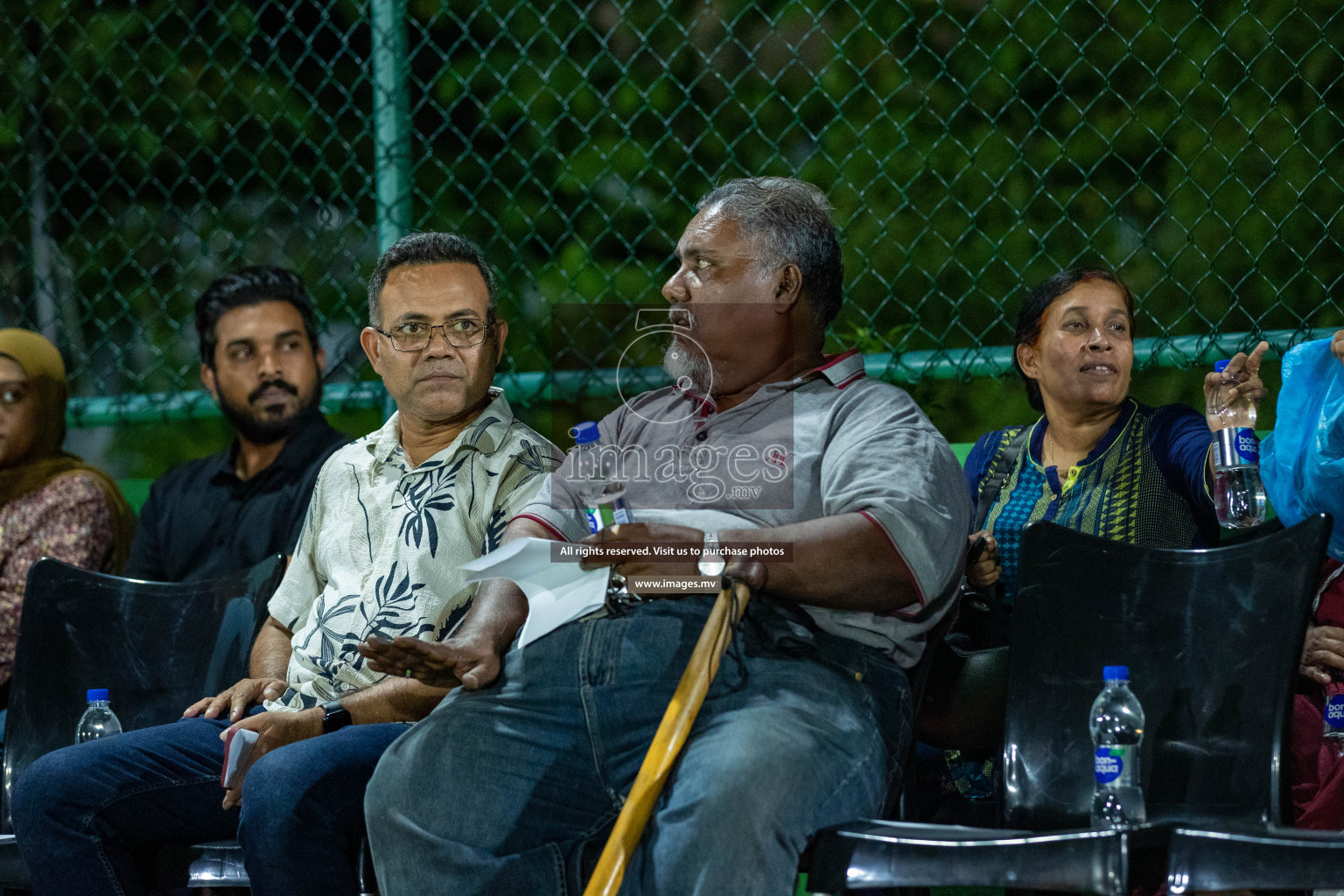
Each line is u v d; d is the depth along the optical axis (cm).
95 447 885
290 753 443
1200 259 695
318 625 509
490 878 420
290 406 664
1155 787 409
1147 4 721
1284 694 391
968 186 759
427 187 833
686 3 830
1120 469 543
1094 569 438
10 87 887
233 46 905
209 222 923
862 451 434
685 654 426
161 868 482
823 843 380
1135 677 422
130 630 558
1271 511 529
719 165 816
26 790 472
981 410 692
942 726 470
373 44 700
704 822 382
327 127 903
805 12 777
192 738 488
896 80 777
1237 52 704
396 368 510
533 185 836
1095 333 546
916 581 410
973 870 356
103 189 831
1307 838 340
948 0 764
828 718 406
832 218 489
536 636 429
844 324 747
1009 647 454
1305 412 486
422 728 436
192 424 909
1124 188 727
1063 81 688
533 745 430
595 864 431
